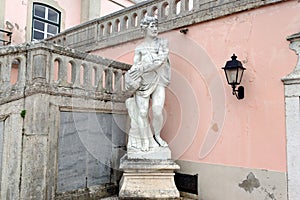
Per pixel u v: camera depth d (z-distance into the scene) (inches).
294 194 153.3
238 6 183.8
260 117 170.4
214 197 186.2
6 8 369.1
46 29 420.8
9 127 168.1
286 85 160.9
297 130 154.9
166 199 174.7
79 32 302.2
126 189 178.2
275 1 167.9
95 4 457.1
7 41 362.9
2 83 168.9
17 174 163.3
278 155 161.5
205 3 202.1
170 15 223.5
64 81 183.8
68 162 185.0
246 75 178.1
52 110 175.5
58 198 176.6
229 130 183.3
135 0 523.5
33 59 170.6
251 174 171.3
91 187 199.2
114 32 265.4
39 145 166.7
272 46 169.0
